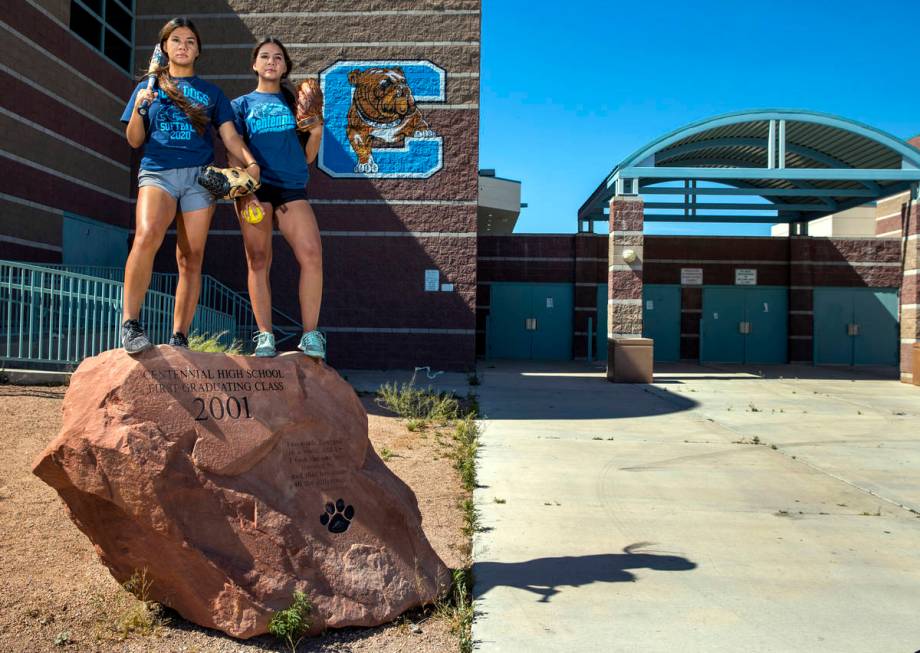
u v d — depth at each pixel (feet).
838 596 14.02
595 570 15.24
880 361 82.89
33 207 47.96
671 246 84.12
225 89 61.05
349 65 60.29
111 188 57.67
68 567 14.39
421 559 13.46
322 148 60.03
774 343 83.66
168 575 11.82
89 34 54.75
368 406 38.29
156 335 40.32
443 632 12.32
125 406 11.34
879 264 83.25
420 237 60.03
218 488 11.66
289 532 12.00
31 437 23.12
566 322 81.82
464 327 59.82
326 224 60.23
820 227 110.93
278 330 59.67
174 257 58.44
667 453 27.91
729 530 18.26
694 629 12.44
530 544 16.92
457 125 60.03
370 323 60.13
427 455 26.53
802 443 30.53
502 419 35.55
